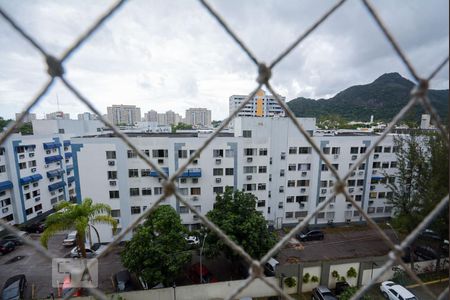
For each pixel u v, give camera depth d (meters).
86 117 40.84
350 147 23.53
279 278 13.73
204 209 20.78
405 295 12.23
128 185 19.66
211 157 20.33
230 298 1.79
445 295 2.04
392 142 24.27
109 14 1.49
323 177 23.67
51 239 21.97
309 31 1.70
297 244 21.22
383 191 25.08
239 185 21.09
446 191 13.66
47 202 27.67
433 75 1.74
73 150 18.59
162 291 12.79
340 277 14.17
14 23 1.38
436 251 16.09
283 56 1.71
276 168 23.47
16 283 14.51
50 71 1.47
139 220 1.74
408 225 16.06
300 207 24.22
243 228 14.18
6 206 23.28
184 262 13.45
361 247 20.73
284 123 23.00
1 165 22.84
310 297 13.55
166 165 19.89
